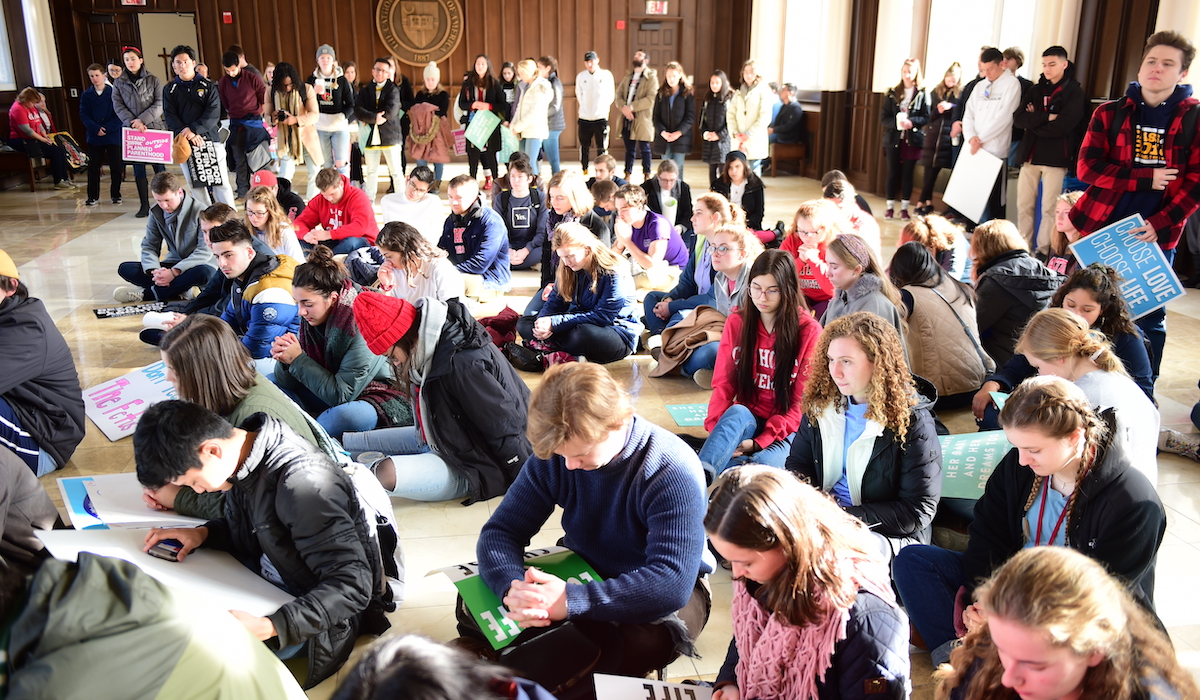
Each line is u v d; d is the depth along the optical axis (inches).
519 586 78.7
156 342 196.2
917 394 97.4
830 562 62.1
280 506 85.6
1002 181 310.2
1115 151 190.9
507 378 126.9
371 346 118.5
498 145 437.1
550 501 89.1
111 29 585.0
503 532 88.0
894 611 63.5
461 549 122.0
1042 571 50.9
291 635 82.6
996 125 295.9
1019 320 166.6
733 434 125.3
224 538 95.4
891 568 98.0
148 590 55.4
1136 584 79.9
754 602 67.3
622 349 187.8
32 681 51.6
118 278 276.4
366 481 100.4
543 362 191.3
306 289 136.9
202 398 96.3
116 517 97.8
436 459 128.7
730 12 613.3
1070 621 49.1
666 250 242.1
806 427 104.5
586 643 79.8
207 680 55.7
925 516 97.1
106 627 53.3
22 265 295.1
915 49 418.3
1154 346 169.2
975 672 60.4
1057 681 50.8
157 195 233.8
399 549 103.9
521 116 438.6
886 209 398.9
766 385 133.0
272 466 85.5
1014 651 50.9
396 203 279.4
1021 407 79.2
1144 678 51.1
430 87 454.0
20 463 88.8
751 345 132.4
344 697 36.7
